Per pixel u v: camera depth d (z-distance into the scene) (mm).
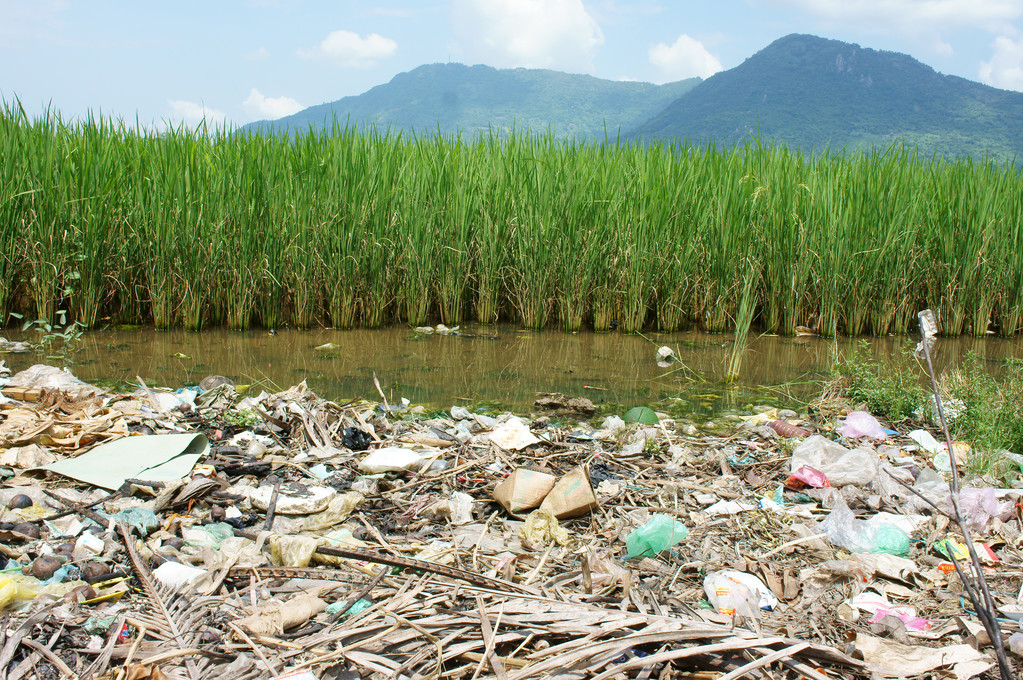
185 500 3496
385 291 8898
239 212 8273
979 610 2066
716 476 4254
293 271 8531
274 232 8391
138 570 2775
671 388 6469
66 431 4234
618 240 8812
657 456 4582
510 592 2770
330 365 6945
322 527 3424
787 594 2902
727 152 10328
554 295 9109
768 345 8469
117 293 8594
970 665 2377
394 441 4617
